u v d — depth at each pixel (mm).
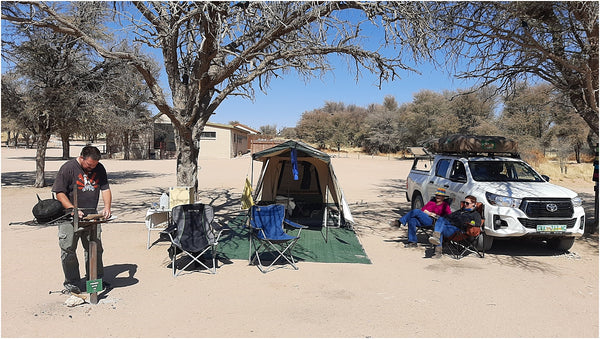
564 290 5441
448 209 7695
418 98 51812
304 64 8266
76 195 4680
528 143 30344
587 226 9562
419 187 9945
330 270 6191
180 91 8430
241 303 4805
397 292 5270
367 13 7230
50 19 6992
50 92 15180
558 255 7297
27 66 14805
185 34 8164
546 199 7008
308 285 5484
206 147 44938
